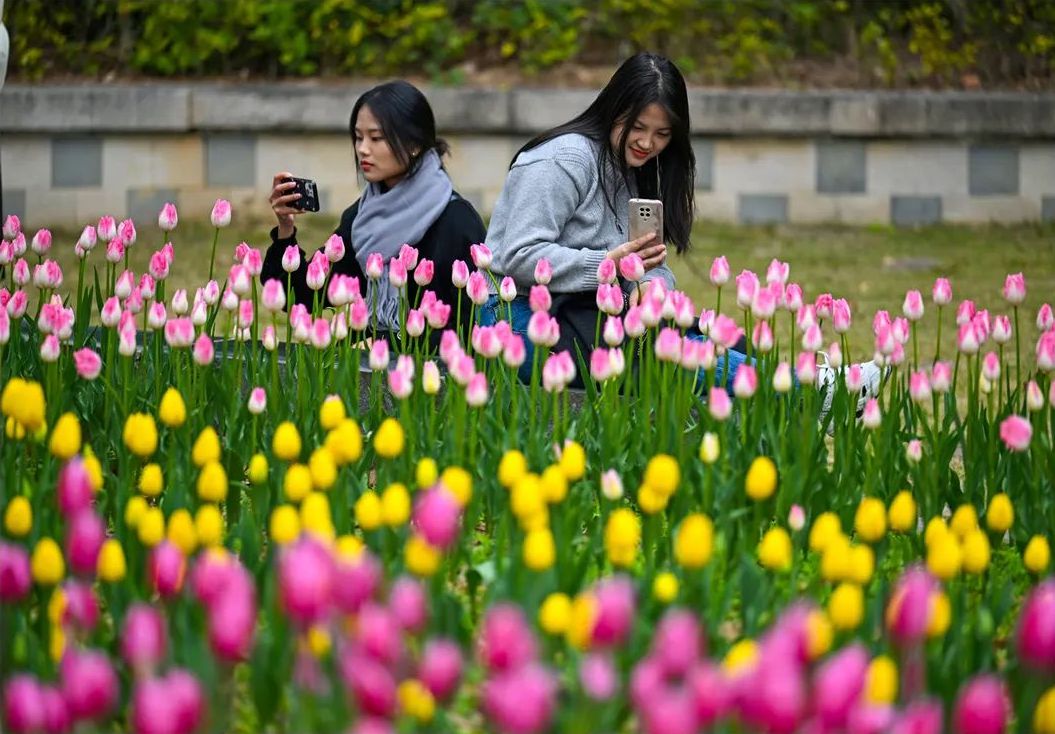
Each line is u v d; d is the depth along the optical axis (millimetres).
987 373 8172
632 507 8297
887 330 8266
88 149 21453
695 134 21984
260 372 9078
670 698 4273
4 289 9695
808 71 23094
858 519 6582
